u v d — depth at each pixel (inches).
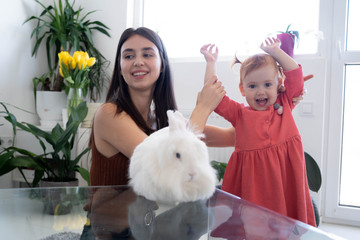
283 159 32.1
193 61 73.7
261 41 35.4
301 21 67.6
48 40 79.0
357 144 64.3
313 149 61.9
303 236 16.3
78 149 69.1
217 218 18.1
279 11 69.3
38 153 73.0
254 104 34.0
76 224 16.3
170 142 18.8
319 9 64.6
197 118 30.8
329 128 64.0
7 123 73.7
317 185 48.2
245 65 34.2
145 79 35.4
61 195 20.4
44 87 78.0
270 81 32.9
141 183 19.1
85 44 81.4
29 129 60.3
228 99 35.7
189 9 78.7
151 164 18.7
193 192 18.6
